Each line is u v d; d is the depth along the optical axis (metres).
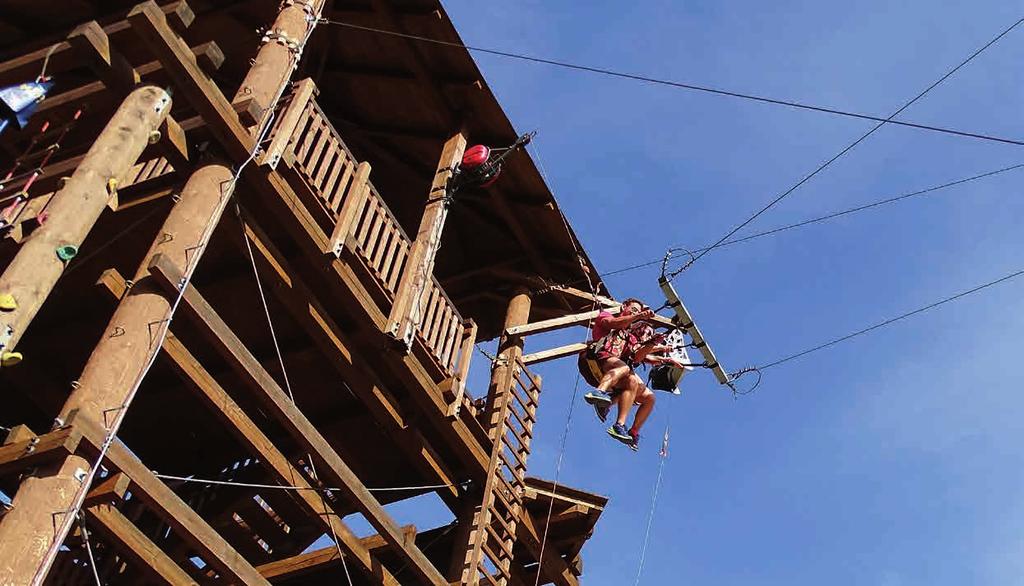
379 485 14.98
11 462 8.65
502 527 13.73
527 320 16.78
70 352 13.42
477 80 15.30
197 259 10.22
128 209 11.61
